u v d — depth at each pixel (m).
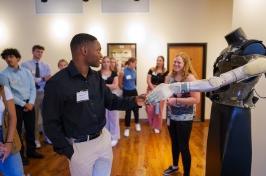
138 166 3.41
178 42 5.80
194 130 5.26
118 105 1.92
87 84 1.65
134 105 1.87
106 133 1.85
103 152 1.77
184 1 5.68
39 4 5.75
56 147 1.63
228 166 1.75
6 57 3.39
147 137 4.77
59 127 1.62
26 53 5.88
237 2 2.46
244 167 1.76
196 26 5.73
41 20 5.80
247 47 1.65
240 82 1.70
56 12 5.77
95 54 1.60
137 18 5.77
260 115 2.23
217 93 1.83
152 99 1.72
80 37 1.59
